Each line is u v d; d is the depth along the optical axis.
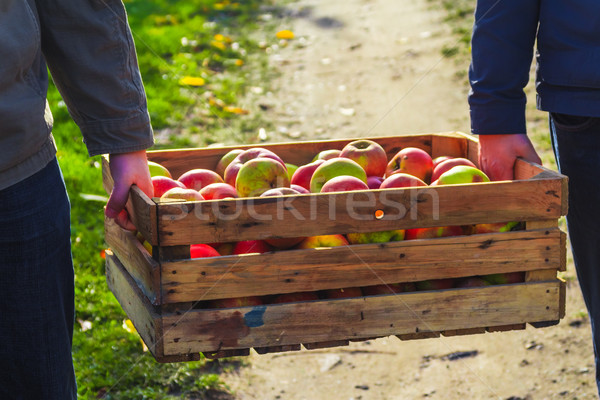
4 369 1.65
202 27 8.00
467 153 2.46
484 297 1.90
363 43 7.53
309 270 1.80
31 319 1.63
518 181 1.87
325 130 5.57
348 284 1.83
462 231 1.97
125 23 1.75
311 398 2.91
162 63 6.69
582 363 3.07
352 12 8.66
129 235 1.94
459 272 1.88
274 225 1.77
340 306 1.82
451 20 7.89
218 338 1.78
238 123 5.66
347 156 2.30
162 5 8.73
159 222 1.70
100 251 3.79
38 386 1.66
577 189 2.08
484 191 1.86
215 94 6.20
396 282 1.85
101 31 1.70
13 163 1.56
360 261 1.83
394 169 2.27
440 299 1.87
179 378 2.94
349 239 1.92
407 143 2.49
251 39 7.75
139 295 1.87
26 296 1.62
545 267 1.92
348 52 7.31
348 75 6.69
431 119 5.67
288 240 1.88
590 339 3.23
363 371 3.10
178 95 6.02
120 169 1.81
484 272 1.89
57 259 1.66
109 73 1.73
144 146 1.82
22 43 1.53
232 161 2.29
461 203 1.85
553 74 2.00
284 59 7.18
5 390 1.67
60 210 1.67
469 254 1.88
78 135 5.05
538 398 2.87
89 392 2.80
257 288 1.78
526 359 3.13
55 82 1.78
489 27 2.05
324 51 7.38
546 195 1.89
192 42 7.39
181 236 1.72
